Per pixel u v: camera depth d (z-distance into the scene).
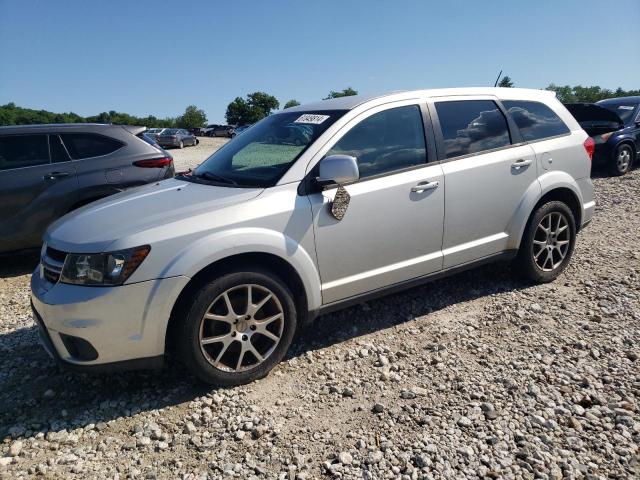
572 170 4.89
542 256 4.79
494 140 4.46
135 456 2.78
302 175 3.56
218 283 3.17
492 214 4.39
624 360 3.43
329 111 3.97
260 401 3.21
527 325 3.97
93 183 6.32
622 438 2.69
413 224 3.96
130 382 3.52
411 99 4.12
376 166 3.83
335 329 4.12
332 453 2.71
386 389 3.26
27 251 6.26
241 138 4.48
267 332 3.40
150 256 3.03
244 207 3.33
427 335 3.95
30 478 2.65
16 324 4.64
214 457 2.73
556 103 5.06
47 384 3.56
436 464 2.56
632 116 11.16
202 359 3.19
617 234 6.37
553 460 2.56
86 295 2.99
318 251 3.56
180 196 3.58
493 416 2.91
